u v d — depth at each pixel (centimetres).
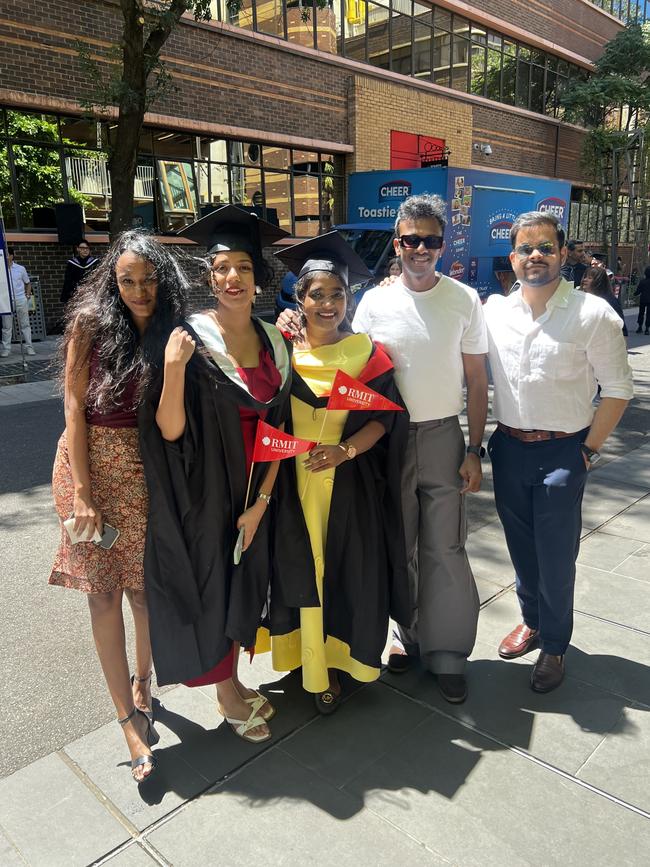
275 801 219
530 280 253
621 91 2286
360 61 1658
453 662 269
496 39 2059
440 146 1869
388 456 258
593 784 225
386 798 220
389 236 1059
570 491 264
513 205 1340
